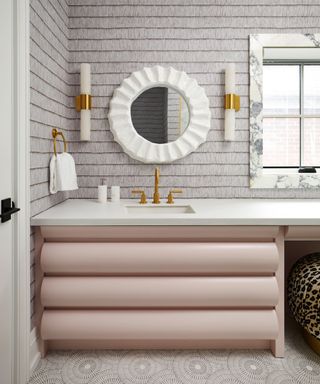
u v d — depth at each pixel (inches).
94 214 72.6
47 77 76.8
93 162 95.1
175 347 75.0
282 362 70.9
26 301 65.0
